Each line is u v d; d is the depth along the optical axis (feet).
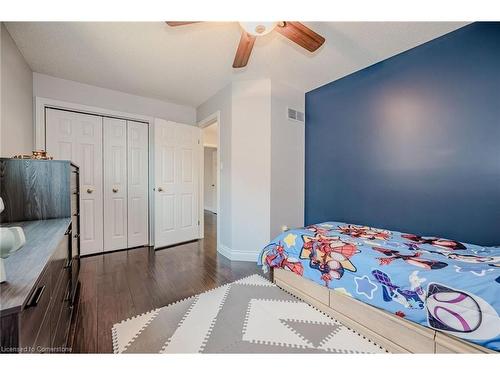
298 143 10.75
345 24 6.13
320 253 5.80
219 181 10.72
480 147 6.23
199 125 12.90
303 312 5.76
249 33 5.14
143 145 11.60
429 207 7.19
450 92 6.67
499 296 3.37
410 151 7.57
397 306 4.31
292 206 10.52
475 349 3.52
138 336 4.78
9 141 6.44
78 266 6.91
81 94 9.72
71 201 5.75
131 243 11.30
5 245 2.34
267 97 9.51
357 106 9.00
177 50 7.34
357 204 9.14
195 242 12.43
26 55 7.54
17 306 1.98
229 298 6.42
